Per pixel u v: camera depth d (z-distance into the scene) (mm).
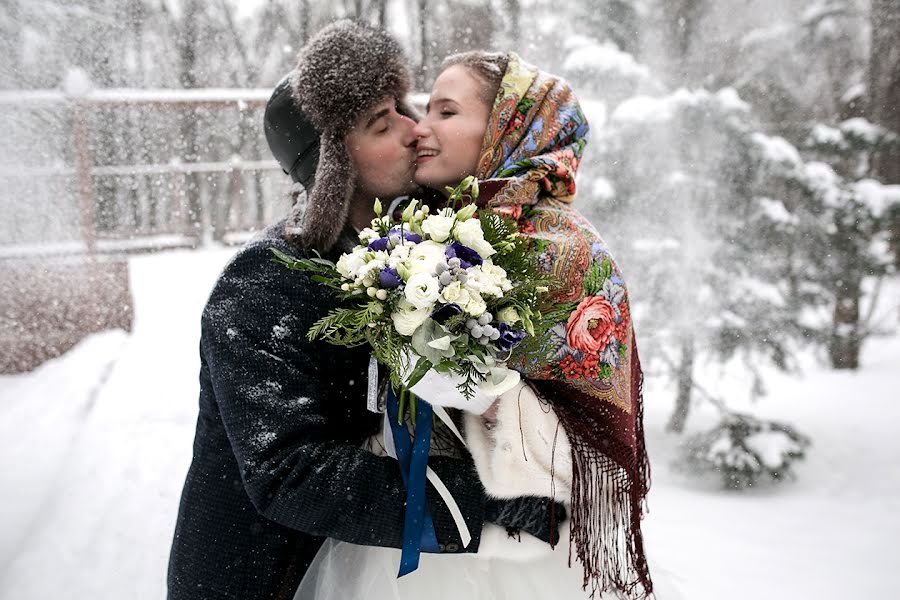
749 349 7309
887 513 5957
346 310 1316
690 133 6887
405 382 1301
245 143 12648
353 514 1380
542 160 1623
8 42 6172
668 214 6965
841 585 4645
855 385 9672
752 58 7922
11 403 4504
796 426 8070
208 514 1517
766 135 7469
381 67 1614
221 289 1500
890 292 12008
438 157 1709
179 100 6895
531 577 1565
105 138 9406
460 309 1277
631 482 1538
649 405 8336
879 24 9219
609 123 6875
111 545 2639
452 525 1423
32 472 3416
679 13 7582
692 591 4383
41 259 5855
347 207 1546
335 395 1520
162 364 5250
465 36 12531
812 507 6113
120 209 9695
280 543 1543
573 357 1498
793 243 7098
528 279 1371
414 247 1342
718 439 6820
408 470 1431
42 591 2346
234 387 1420
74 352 5660
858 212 7246
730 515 5879
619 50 7465
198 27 15945
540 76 1740
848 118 9484
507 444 1413
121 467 3385
